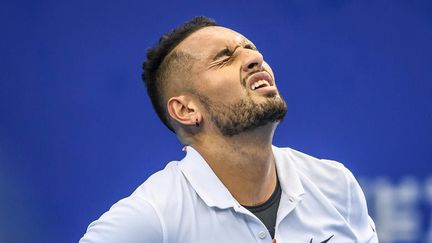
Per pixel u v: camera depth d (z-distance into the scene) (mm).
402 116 12094
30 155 11562
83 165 11641
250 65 6879
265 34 12016
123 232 6469
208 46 7113
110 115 11734
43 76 11664
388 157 12047
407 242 11891
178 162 7363
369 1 12125
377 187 11984
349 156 12008
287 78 11992
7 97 11594
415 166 12047
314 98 12016
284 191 7082
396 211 11938
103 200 11633
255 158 6922
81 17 11758
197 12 11961
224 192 6848
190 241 6613
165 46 7473
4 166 11500
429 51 12156
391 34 12141
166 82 7418
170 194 6781
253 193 7062
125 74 11797
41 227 11508
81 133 11664
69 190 11594
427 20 12148
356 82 12086
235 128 6812
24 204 11500
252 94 6797
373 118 12078
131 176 11703
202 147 7148
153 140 11742
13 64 11625
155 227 6516
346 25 12109
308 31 12062
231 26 11984
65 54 11719
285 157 7363
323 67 12055
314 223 7008
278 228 6898
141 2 11859
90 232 6645
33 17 11688
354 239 7188
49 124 11625
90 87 11727
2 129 11555
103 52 11773
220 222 6723
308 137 11969
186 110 7254
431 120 12109
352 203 7309
